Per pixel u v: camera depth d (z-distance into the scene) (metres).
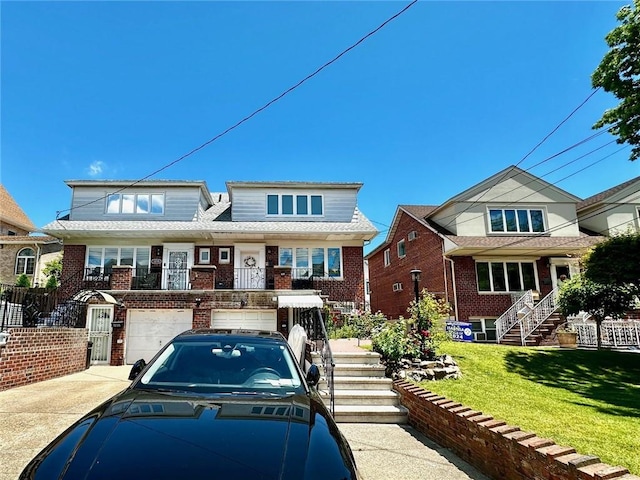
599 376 8.97
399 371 7.90
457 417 4.97
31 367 9.34
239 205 19.30
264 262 18.06
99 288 17.28
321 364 8.30
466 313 18.08
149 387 3.34
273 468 2.09
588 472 2.96
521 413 5.59
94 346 13.60
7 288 10.61
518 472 3.77
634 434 4.68
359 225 18.92
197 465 2.06
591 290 13.73
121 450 2.18
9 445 4.95
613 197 20.28
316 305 13.02
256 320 14.48
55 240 26.84
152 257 17.89
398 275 24.38
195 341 4.18
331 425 2.88
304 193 19.70
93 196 18.95
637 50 9.78
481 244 17.89
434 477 4.24
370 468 4.49
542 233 19.56
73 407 6.93
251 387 3.44
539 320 16.58
